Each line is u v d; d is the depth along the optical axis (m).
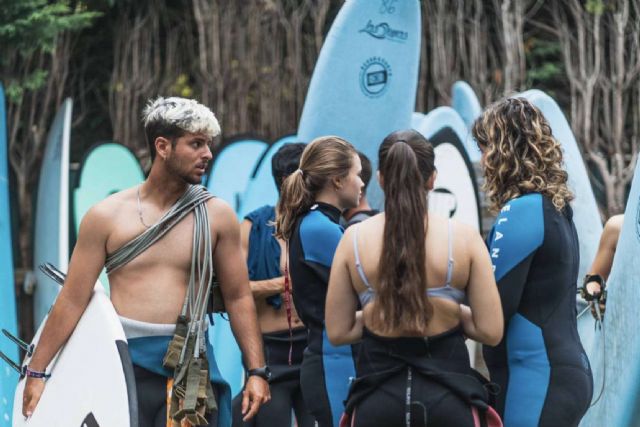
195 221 5.63
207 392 5.57
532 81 16.72
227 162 12.75
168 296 5.55
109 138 15.97
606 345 6.87
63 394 5.49
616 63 15.83
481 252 4.97
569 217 5.68
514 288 5.44
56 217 11.64
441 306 4.93
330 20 16.09
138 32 15.53
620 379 6.67
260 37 15.62
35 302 12.74
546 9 16.59
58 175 11.64
